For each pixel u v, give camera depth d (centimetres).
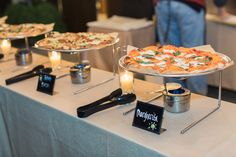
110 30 303
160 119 113
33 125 154
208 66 124
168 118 125
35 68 177
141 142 110
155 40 322
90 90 155
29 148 164
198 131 116
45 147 152
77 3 427
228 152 105
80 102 143
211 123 121
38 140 156
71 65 187
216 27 287
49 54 178
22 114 159
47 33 186
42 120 148
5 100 167
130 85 145
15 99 160
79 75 160
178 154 103
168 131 116
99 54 308
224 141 110
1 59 204
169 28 295
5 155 179
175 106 127
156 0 294
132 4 349
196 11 274
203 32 282
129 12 355
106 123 124
